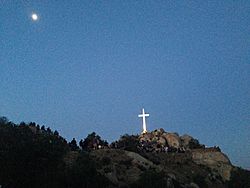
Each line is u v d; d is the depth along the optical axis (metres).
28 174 63.25
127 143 101.88
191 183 83.38
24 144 69.19
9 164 63.44
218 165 99.06
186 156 101.44
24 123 84.38
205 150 105.44
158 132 116.19
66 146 81.50
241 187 91.81
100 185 64.06
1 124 77.81
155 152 100.19
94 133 98.31
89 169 65.25
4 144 68.12
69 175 62.97
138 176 73.25
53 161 69.38
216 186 89.62
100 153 84.19
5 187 60.22
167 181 70.75
